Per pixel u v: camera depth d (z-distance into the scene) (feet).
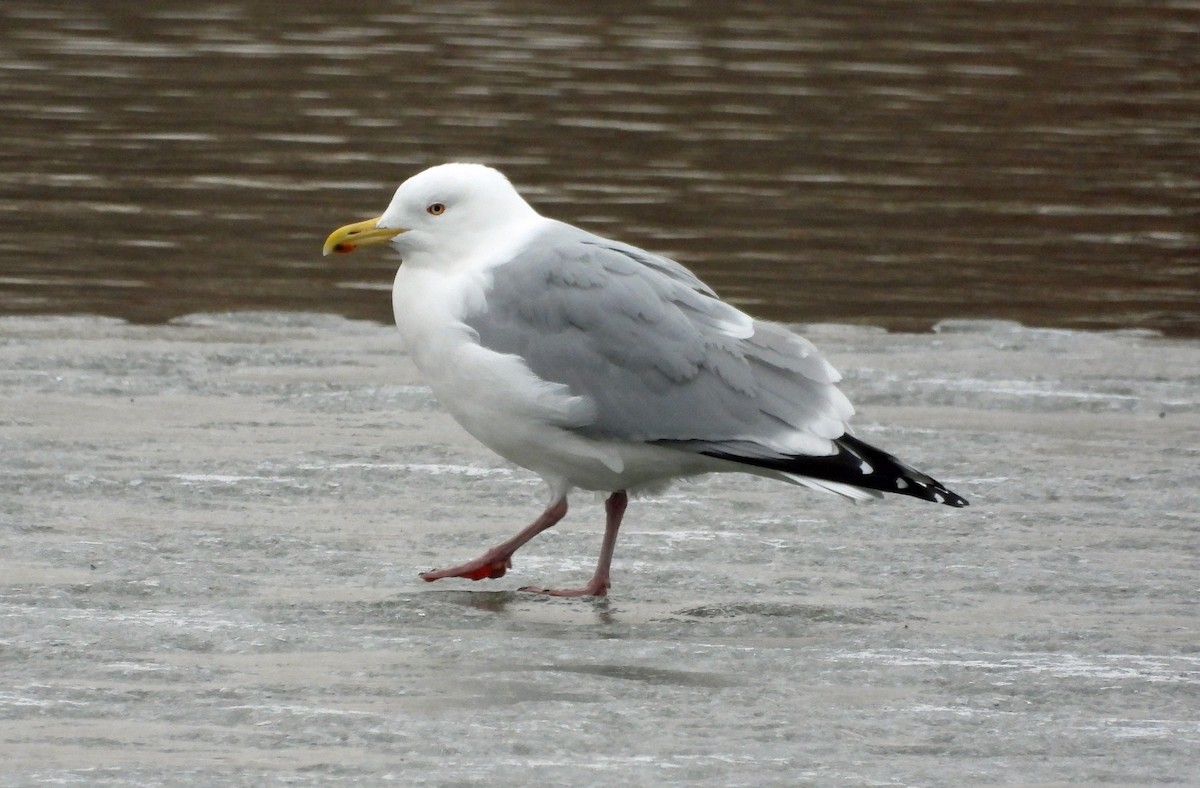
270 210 74.02
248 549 36.96
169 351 54.34
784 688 29.63
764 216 75.25
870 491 33.83
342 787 24.98
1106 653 31.78
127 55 105.29
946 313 62.39
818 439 34.17
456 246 35.81
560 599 34.63
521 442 35.32
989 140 91.15
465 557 37.19
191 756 26.09
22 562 35.50
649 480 35.73
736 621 33.32
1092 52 113.29
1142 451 46.47
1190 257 71.61
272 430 46.42
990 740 27.48
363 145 85.25
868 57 109.91
